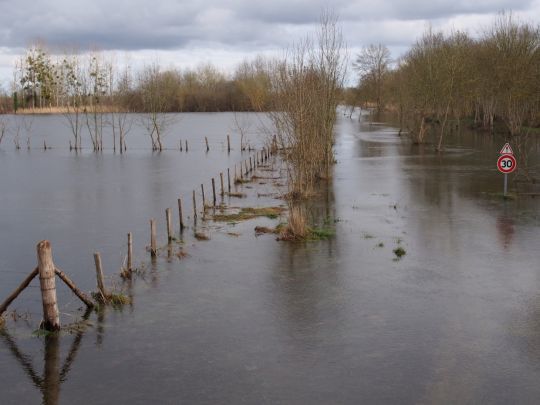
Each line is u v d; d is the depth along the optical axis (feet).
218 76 506.89
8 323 47.88
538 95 181.06
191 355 41.01
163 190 121.60
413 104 227.61
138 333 44.98
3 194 119.55
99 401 35.14
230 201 104.53
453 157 164.66
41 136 288.30
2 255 71.72
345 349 41.29
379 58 417.28
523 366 38.19
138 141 259.60
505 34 215.72
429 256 64.23
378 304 50.06
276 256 66.03
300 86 99.30
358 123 350.43
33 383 37.47
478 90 226.99
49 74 413.39
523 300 50.14
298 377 37.40
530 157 156.04
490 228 76.64
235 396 35.27
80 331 45.44
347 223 81.87
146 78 305.32
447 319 46.26
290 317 47.70
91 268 64.08
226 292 54.24
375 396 34.86
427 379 36.73
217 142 248.11
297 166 104.63
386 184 117.39
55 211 100.22
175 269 61.87
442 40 238.89
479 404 33.81
